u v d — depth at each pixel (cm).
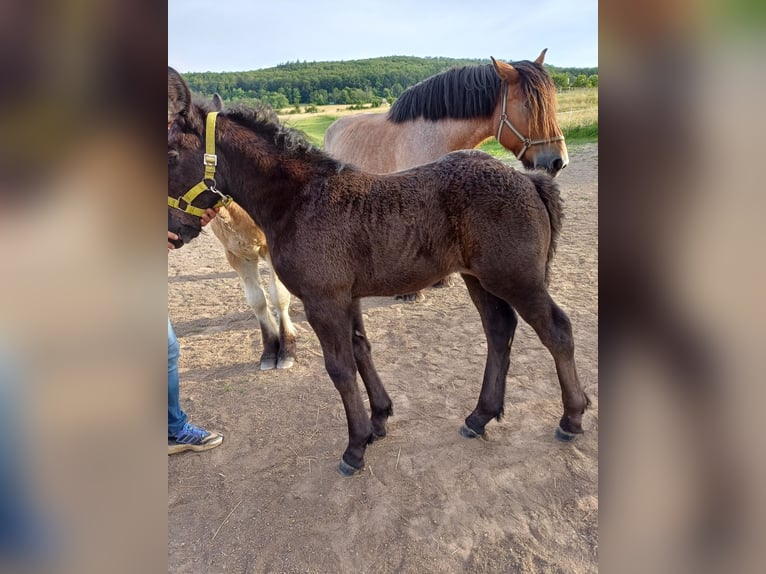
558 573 190
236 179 235
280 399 321
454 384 325
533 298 231
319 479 248
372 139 471
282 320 363
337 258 221
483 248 222
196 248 754
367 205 223
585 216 729
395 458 258
